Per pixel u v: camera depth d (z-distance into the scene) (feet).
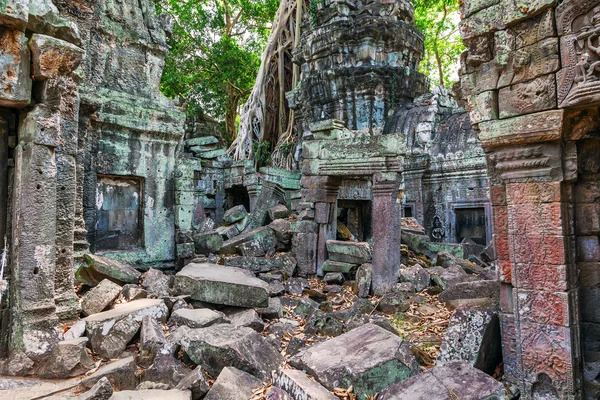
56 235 15.49
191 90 71.46
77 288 20.49
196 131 69.00
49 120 13.91
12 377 12.39
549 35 11.48
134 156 27.61
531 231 12.27
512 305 13.00
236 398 11.21
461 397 10.19
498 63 12.46
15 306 13.26
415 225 36.17
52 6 14.02
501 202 13.26
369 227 36.29
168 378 12.31
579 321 11.91
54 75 13.78
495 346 13.79
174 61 70.28
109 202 26.71
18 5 12.59
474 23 12.94
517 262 12.57
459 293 19.07
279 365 13.64
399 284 22.79
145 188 28.22
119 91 27.86
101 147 25.91
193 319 16.17
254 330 16.15
